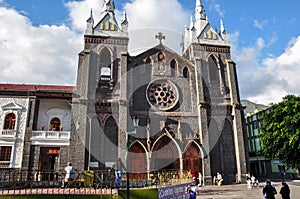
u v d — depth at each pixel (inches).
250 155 2561.5
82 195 740.0
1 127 1366.9
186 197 874.1
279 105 1462.8
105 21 1676.9
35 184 924.6
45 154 1357.0
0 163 1293.1
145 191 752.3
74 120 1381.6
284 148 1365.7
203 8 1959.9
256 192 1087.0
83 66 1498.5
